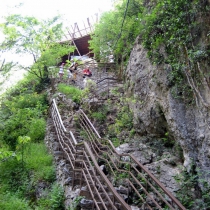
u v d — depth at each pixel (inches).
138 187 253.6
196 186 230.1
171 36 273.3
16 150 383.6
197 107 243.6
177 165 272.1
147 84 344.5
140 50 386.0
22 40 609.9
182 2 257.3
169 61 280.2
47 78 660.7
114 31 526.6
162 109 301.3
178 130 264.7
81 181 252.8
